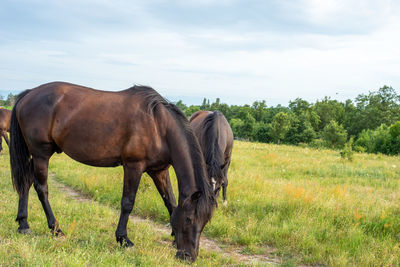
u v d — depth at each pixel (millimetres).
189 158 3703
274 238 4484
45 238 3662
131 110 3797
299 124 54969
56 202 5680
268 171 10727
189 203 3459
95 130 3779
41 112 3893
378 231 4652
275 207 5719
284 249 4188
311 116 68125
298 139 52250
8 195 6012
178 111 3920
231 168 10844
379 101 62719
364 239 4281
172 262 3273
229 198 6461
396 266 3564
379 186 8820
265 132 57656
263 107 97312
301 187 7207
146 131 3754
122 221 3844
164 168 4062
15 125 4121
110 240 3980
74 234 4086
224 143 6066
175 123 3824
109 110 3809
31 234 3908
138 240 4125
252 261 3797
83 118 3814
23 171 4102
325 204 5723
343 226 4793
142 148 3766
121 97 3936
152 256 3410
